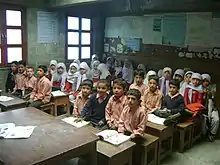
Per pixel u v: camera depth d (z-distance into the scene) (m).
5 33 4.77
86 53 6.12
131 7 5.29
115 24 5.91
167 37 4.99
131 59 5.68
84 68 4.80
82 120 2.72
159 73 4.80
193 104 3.73
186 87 3.99
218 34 4.27
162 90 4.49
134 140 2.56
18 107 3.41
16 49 4.97
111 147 2.16
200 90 3.88
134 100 2.58
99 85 3.00
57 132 2.11
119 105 2.87
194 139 3.58
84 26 5.97
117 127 2.76
